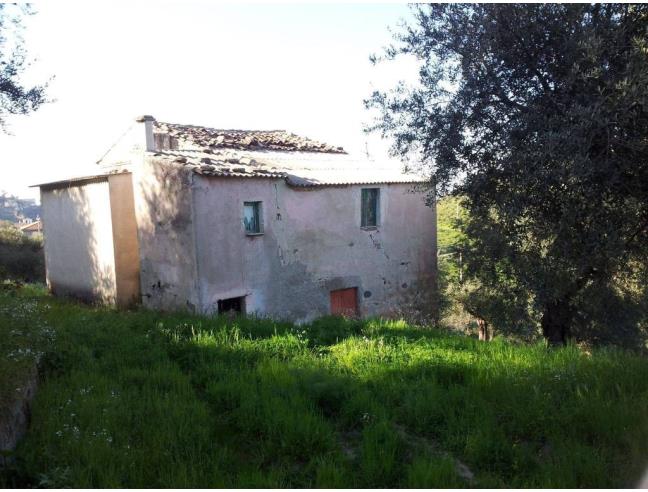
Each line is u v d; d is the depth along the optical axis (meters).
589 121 7.82
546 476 3.92
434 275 16.02
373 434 4.64
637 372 5.89
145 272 12.00
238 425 5.00
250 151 14.66
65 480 3.72
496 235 9.70
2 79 7.79
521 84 9.72
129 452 4.23
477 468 4.26
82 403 5.12
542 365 6.40
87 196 13.93
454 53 10.41
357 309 14.02
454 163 10.53
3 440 4.12
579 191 8.80
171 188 10.98
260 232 11.73
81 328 8.02
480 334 13.60
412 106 10.91
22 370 5.25
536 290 9.41
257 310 11.59
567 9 8.62
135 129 14.11
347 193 13.67
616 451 4.29
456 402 5.39
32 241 26.20
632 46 8.00
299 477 4.13
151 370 6.50
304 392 5.66
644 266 10.36
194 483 3.82
